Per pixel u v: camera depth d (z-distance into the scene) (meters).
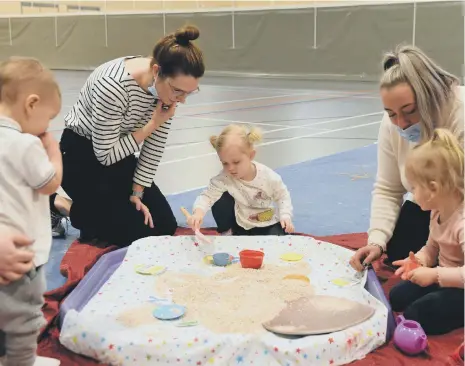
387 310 1.98
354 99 9.31
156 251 2.59
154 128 2.81
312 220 3.37
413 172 2.05
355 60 11.68
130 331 1.87
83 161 2.89
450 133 2.05
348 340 1.81
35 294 1.73
